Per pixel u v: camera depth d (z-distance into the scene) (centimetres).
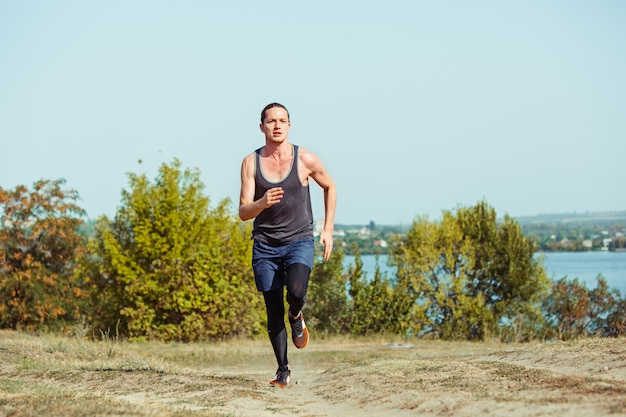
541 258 3669
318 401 834
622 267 9550
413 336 3553
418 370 960
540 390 700
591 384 710
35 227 2900
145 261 2855
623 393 635
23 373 1020
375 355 1753
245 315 2853
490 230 3647
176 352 2011
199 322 2772
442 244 3653
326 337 3142
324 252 775
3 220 2931
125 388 894
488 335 3338
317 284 3412
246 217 737
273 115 753
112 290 2877
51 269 2997
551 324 3500
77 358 1367
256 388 894
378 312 3400
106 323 2950
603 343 1081
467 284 3666
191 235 2816
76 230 3047
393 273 3741
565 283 3578
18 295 2850
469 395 710
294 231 761
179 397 834
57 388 851
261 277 775
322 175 772
